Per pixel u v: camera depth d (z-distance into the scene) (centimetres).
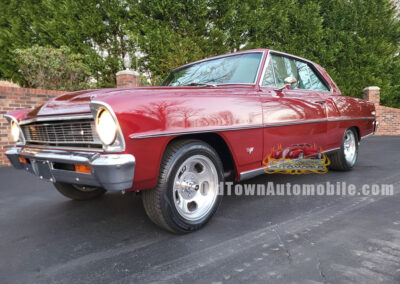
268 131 274
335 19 1304
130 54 1105
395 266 165
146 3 1099
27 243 215
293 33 1266
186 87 239
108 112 174
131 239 216
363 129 454
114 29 1109
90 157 180
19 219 266
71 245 209
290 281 152
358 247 189
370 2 1309
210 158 230
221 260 178
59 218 267
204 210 231
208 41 1108
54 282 161
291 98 311
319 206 277
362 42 1257
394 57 1383
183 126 204
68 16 1048
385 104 1391
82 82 996
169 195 204
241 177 254
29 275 169
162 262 179
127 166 174
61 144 216
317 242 198
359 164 488
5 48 1193
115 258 187
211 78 312
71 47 1039
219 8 1145
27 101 570
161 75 1094
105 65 1078
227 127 233
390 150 665
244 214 261
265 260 176
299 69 364
